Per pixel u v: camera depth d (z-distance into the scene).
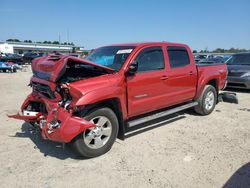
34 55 40.06
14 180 3.42
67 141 3.63
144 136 5.02
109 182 3.38
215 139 4.88
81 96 3.72
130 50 4.73
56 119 3.74
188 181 3.39
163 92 5.20
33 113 4.46
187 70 5.82
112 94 4.08
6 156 4.12
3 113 6.69
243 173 3.59
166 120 6.02
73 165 3.84
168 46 5.45
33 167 3.77
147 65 4.88
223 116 6.54
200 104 6.40
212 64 6.88
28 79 16.23
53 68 3.96
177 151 4.32
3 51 72.38
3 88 11.57
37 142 4.71
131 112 4.61
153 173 3.60
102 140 4.20
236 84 10.41
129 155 4.17
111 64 4.67
